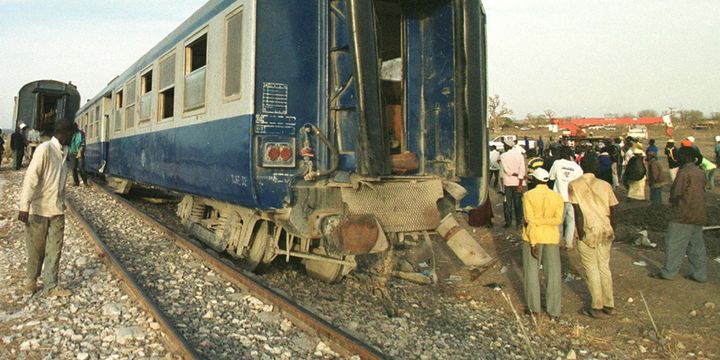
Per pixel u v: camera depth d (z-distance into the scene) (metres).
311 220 5.36
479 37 5.61
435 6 5.95
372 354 3.98
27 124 23.95
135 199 14.45
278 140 5.46
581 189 6.07
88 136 18.53
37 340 4.39
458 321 5.57
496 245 9.58
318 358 4.21
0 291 5.84
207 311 5.16
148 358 4.11
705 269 7.11
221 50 6.30
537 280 5.87
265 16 5.48
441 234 5.39
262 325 4.84
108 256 6.82
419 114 6.02
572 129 39.69
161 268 6.77
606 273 6.08
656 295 6.72
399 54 6.08
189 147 7.53
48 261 5.58
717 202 14.07
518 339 5.21
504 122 66.69
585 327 5.79
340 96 5.64
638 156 14.09
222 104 6.20
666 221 10.66
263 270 6.77
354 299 5.87
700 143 44.03
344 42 5.62
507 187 11.03
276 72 5.49
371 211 5.07
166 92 9.20
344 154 5.62
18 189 15.94
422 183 5.43
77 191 15.69
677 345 5.26
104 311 5.06
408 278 7.07
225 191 6.09
